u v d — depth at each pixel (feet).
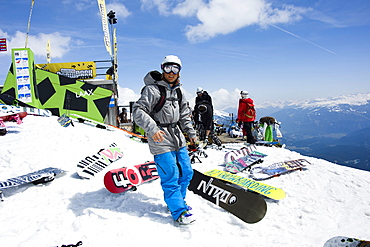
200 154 19.74
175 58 8.70
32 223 8.23
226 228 8.59
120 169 11.77
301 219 9.45
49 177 11.99
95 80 41.93
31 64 30.25
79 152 17.53
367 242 5.95
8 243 7.01
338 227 8.96
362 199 11.32
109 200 10.41
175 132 9.06
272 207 10.44
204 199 10.93
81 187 11.72
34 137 19.20
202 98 24.20
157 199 10.87
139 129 37.60
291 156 19.49
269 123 30.45
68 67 42.57
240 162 16.65
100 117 35.19
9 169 13.48
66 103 33.71
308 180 13.51
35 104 30.55
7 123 22.21
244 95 27.43
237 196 9.82
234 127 39.04
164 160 8.75
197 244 7.42
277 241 7.80
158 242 7.41
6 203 9.73
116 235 7.65
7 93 29.78
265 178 13.87
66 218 8.61
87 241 7.23
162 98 8.71
